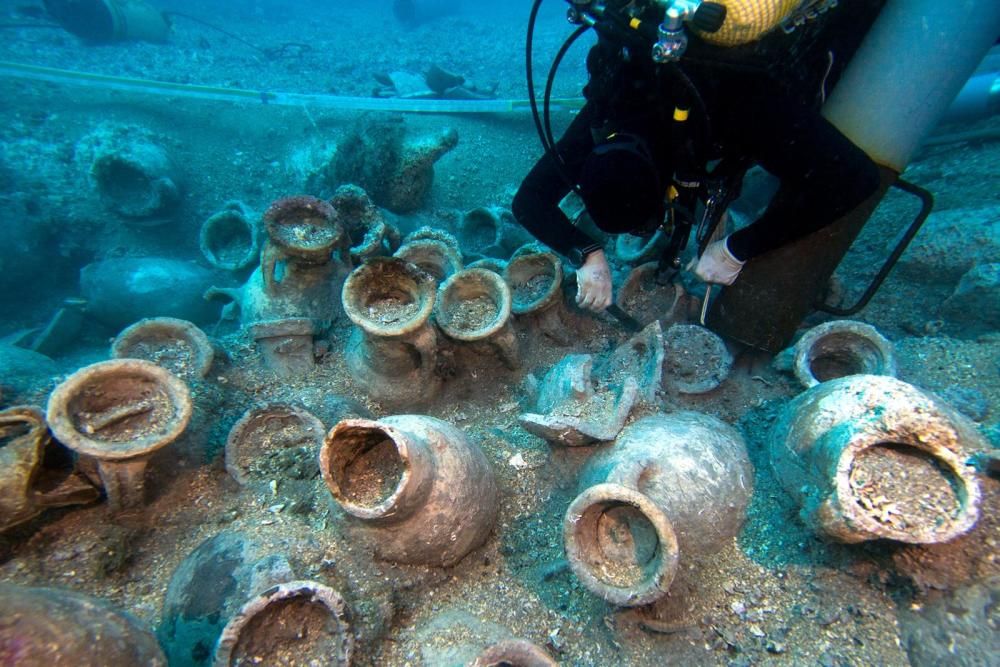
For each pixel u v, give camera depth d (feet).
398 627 5.42
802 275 7.50
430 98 24.25
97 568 5.80
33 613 3.39
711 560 5.68
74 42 34.04
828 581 5.31
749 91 5.91
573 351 9.19
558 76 31.27
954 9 6.40
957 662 4.49
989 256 8.85
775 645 5.08
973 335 8.49
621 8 5.85
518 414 8.27
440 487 5.50
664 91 5.95
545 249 8.98
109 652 3.62
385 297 7.59
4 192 18.79
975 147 12.59
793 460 5.70
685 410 7.11
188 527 6.37
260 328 8.41
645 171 5.75
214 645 4.75
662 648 5.21
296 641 4.57
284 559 5.32
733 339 8.23
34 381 7.54
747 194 13.15
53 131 21.38
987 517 4.83
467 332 7.66
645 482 5.57
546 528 6.56
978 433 5.50
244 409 8.03
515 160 19.58
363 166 15.14
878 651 4.84
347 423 5.06
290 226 8.68
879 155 6.91
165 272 15.87
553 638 5.46
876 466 4.84
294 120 22.52
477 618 5.30
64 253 18.53
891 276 9.98
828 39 6.62
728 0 5.10
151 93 23.02
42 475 5.85
